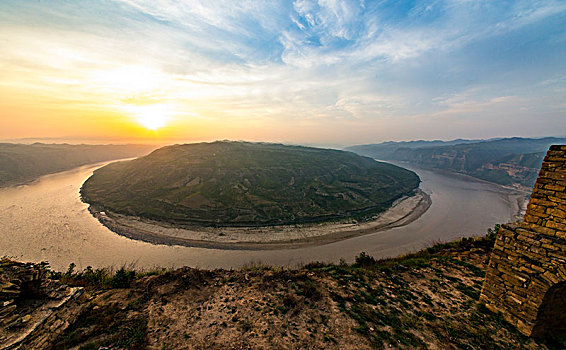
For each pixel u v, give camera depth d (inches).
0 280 293.4
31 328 261.9
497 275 372.8
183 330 324.8
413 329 336.5
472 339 319.3
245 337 315.6
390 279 494.6
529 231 340.5
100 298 382.6
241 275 503.5
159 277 459.8
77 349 271.3
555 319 330.0
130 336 300.7
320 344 304.8
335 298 408.8
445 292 444.1
